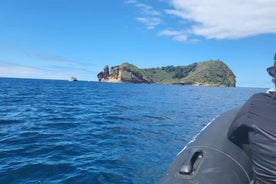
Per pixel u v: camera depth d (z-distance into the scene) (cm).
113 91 4628
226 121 351
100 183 532
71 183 530
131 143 835
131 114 1545
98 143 831
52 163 635
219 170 253
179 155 298
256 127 225
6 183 525
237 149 280
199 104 2420
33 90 3909
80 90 4619
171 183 240
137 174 579
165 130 1055
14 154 700
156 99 2905
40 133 955
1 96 2545
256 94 248
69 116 1425
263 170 219
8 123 1142
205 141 304
